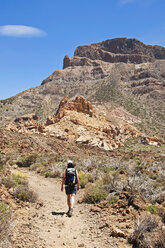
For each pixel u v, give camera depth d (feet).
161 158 121.39
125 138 246.68
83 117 227.40
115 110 590.14
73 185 24.45
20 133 138.92
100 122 234.38
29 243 15.87
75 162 71.10
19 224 18.92
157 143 223.30
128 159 109.60
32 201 27.71
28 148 108.78
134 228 18.74
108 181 35.86
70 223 21.66
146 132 477.36
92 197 29.73
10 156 82.23
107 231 19.54
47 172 54.60
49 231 18.83
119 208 24.95
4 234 15.14
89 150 153.48
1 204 19.97
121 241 17.65
